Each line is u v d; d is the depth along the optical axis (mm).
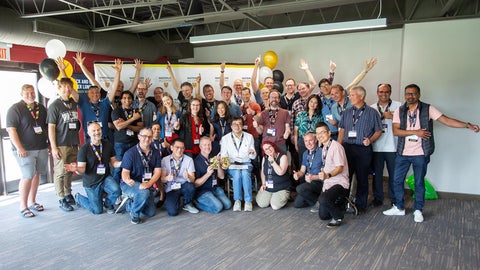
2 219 4168
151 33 7965
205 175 4340
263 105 5461
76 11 5215
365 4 6766
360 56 6891
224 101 5008
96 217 4199
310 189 4184
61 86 4391
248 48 7902
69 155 4488
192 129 4723
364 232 3596
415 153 3883
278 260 2988
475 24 4758
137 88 5156
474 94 4832
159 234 3623
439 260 2957
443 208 4418
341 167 3861
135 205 3922
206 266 2902
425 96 5113
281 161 4320
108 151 4301
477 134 4824
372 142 4152
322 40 7184
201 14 5570
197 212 4305
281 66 7617
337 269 2820
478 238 3414
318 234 3559
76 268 2918
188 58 8570
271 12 6207
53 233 3699
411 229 3668
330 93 4766
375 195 4480
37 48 6039
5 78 5645
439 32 4953
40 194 5352
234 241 3412
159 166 4156
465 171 4918
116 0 6090
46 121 4520
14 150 4230
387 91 4348
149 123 5031
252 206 4500
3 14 5039
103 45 6574
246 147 4465
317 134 4047
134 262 3002
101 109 4953
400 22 5820
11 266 2971
